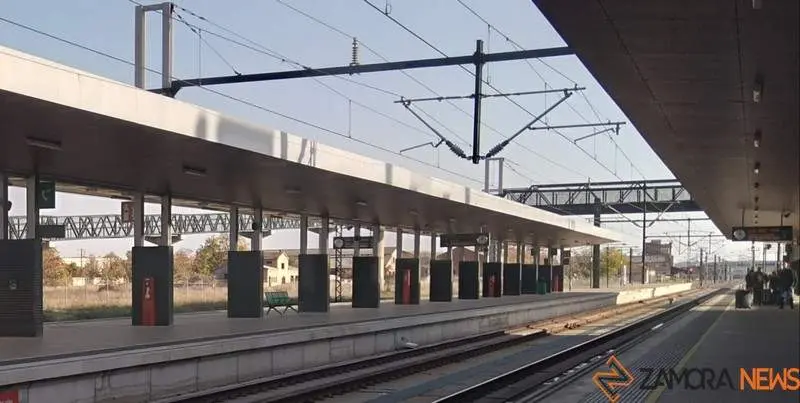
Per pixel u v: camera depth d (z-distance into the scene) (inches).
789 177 932.0
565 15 378.0
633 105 566.9
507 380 534.6
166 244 775.7
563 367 622.5
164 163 612.1
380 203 954.1
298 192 815.1
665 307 1792.6
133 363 450.6
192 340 535.5
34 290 565.0
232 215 899.4
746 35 402.0
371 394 501.7
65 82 420.5
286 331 624.7
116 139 512.4
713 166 854.5
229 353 538.6
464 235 1316.4
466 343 887.1
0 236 599.8
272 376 577.9
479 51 619.5
